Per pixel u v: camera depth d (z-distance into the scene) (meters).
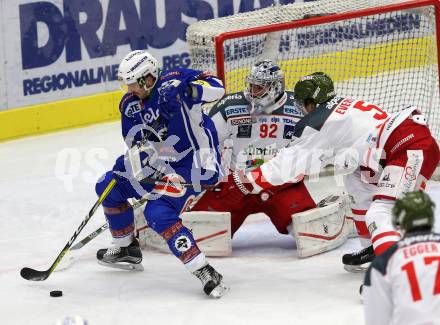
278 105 15.87
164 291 13.56
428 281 8.40
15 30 23.80
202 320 12.14
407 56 22.47
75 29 24.77
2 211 18.38
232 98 15.96
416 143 12.72
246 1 27.56
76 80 25.03
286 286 13.51
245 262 14.80
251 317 12.16
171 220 13.04
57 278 14.38
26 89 24.23
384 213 12.54
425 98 21.95
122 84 13.41
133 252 14.47
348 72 22.91
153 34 26.16
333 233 15.20
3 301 13.34
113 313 12.63
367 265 13.92
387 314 8.74
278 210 15.10
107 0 25.17
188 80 13.13
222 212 15.00
